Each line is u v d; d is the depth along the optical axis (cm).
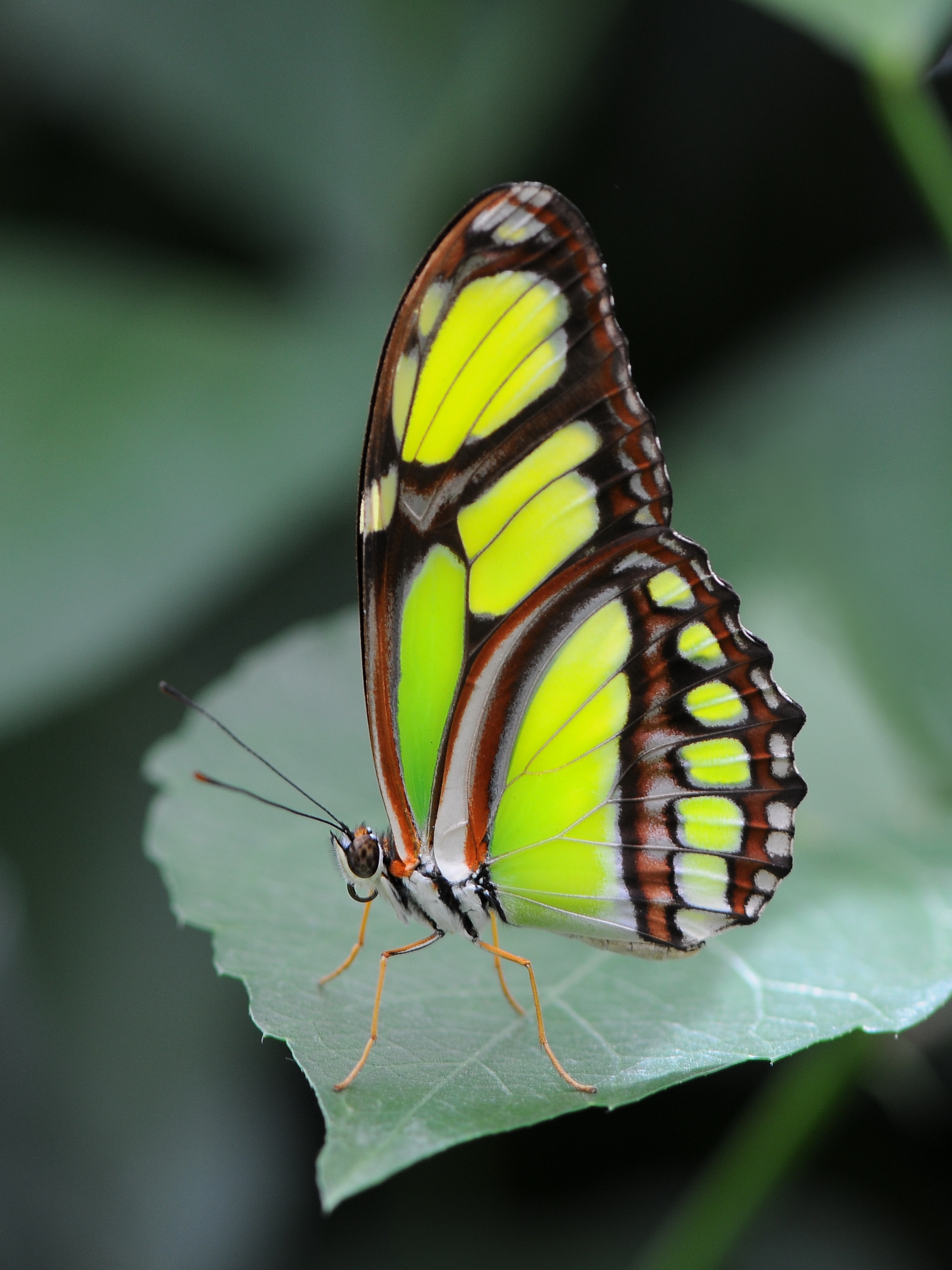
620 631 50
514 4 56
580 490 50
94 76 56
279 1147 54
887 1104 54
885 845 52
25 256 55
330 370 54
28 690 52
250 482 53
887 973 50
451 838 50
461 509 50
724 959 50
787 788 50
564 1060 49
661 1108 55
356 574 55
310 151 56
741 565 55
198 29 55
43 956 53
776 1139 52
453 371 49
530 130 56
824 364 56
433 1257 55
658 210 57
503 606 50
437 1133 48
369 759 53
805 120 57
